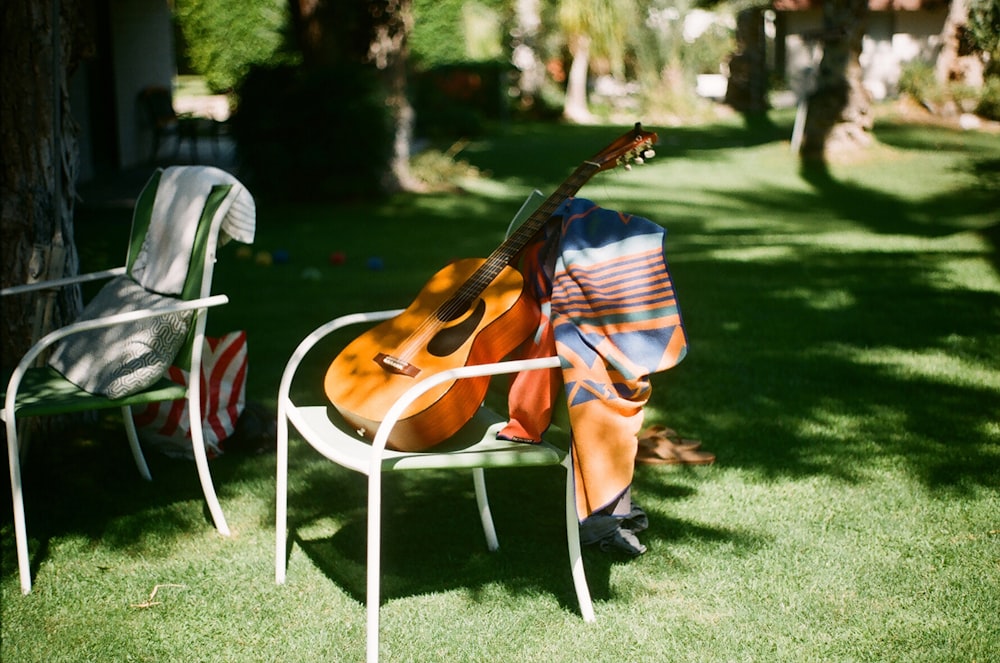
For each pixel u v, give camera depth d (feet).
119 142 47.96
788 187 44.98
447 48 81.46
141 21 49.75
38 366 13.11
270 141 39.78
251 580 10.50
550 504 12.42
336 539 11.48
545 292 10.39
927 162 48.26
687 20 88.38
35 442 14.14
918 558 10.74
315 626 9.62
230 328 20.58
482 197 42.63
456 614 9.82
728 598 10.03
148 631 9.55
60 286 13.53
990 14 66.03
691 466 13.41
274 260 28.60
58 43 13.44
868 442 14.15
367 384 9.90
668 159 53.83
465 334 10.39
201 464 11.44
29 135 13.39
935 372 17.33
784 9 87.51
